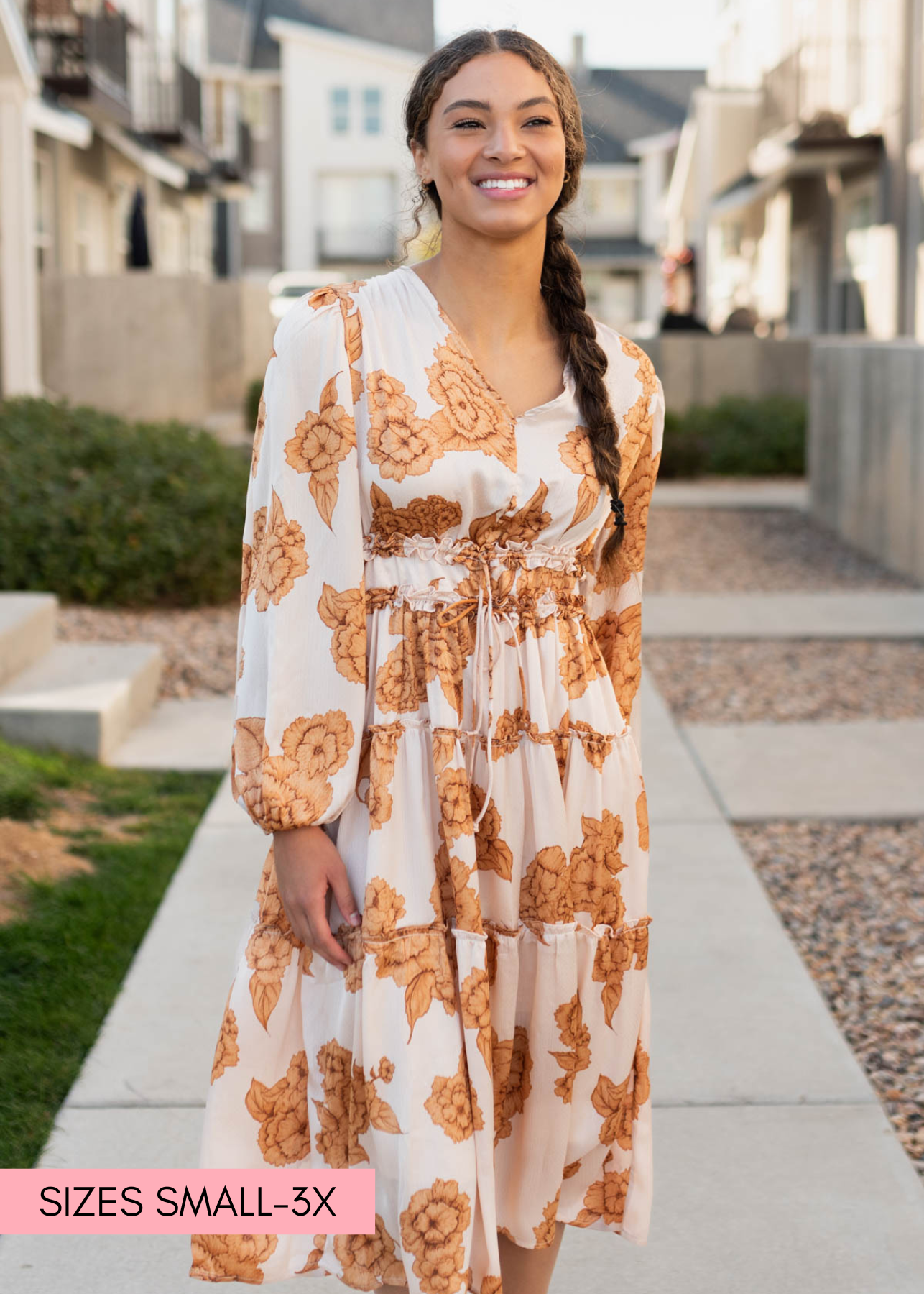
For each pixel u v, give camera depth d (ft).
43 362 47.21
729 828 14.98
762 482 48.88
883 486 32.53
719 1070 9.92
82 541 24.52
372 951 5.40
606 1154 6.16
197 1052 9.96
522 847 5.67
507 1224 5.92
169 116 71.36
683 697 20.68
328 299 5.52
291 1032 5.69
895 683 21.52
